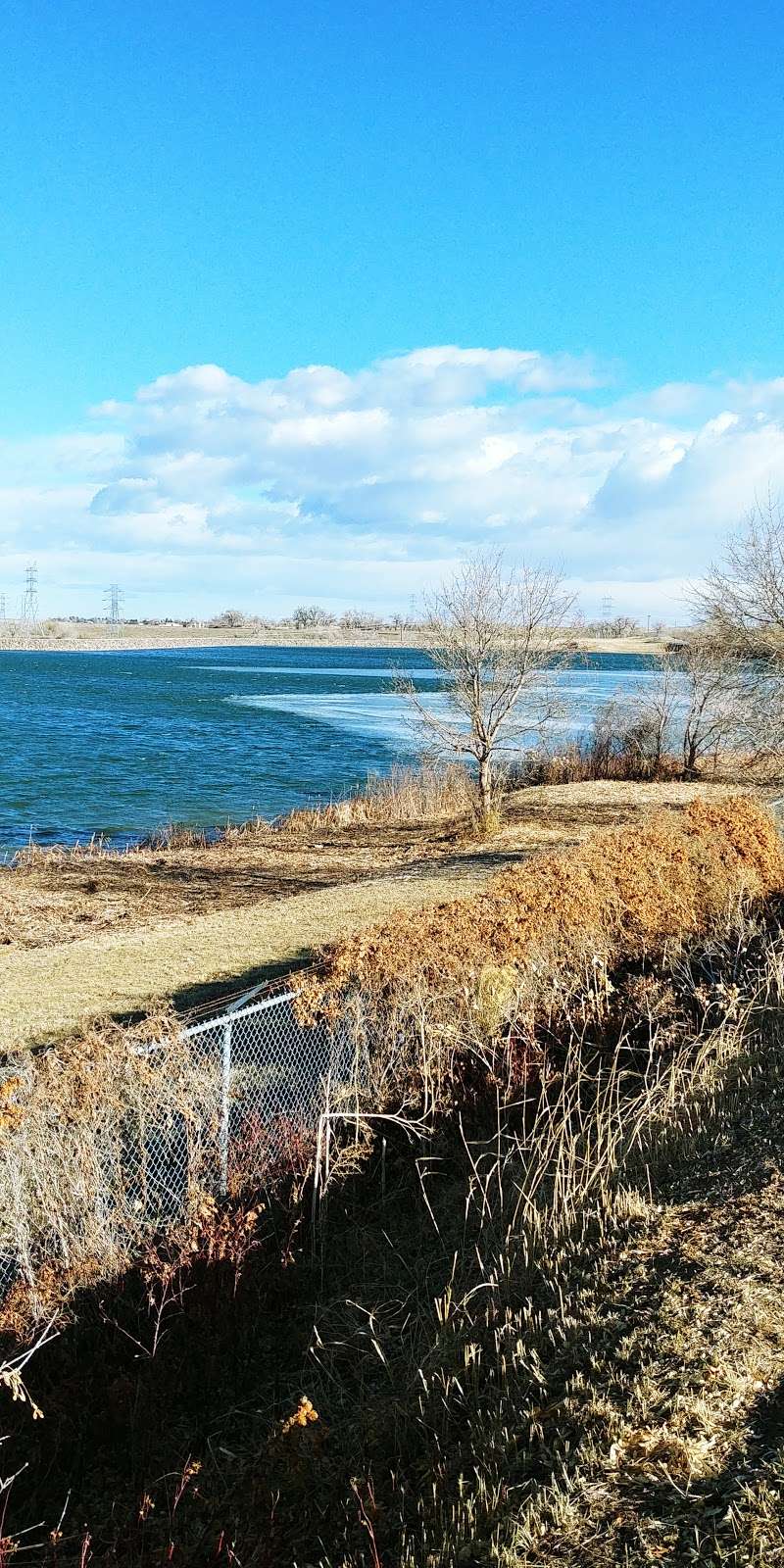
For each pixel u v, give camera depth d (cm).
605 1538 380
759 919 1320
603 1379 471
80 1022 1035
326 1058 846
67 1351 574
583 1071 894
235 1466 515
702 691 3020
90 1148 608
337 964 846
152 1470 527
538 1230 633
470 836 2209
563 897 1063
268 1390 584
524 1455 439
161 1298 612
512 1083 872
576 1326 517
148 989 1148
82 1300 590
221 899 1723
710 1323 490
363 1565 412
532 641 2367
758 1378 447
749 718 2319
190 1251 623
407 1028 852
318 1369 584
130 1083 643
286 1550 441
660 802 2594
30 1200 592
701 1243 566
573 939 1041
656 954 1159
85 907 1652
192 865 2034
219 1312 616
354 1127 787
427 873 1816
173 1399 577
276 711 6047
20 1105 591
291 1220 698
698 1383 448
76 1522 490
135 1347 589
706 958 1159
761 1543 357
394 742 4534
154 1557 448
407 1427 500
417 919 980
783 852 1570
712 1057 887
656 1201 634
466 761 3170
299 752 4184
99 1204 607
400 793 2741
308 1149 739
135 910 1631
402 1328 600
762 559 2131
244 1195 698
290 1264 668
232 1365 608
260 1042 914
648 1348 482
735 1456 405
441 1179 779
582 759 3259
